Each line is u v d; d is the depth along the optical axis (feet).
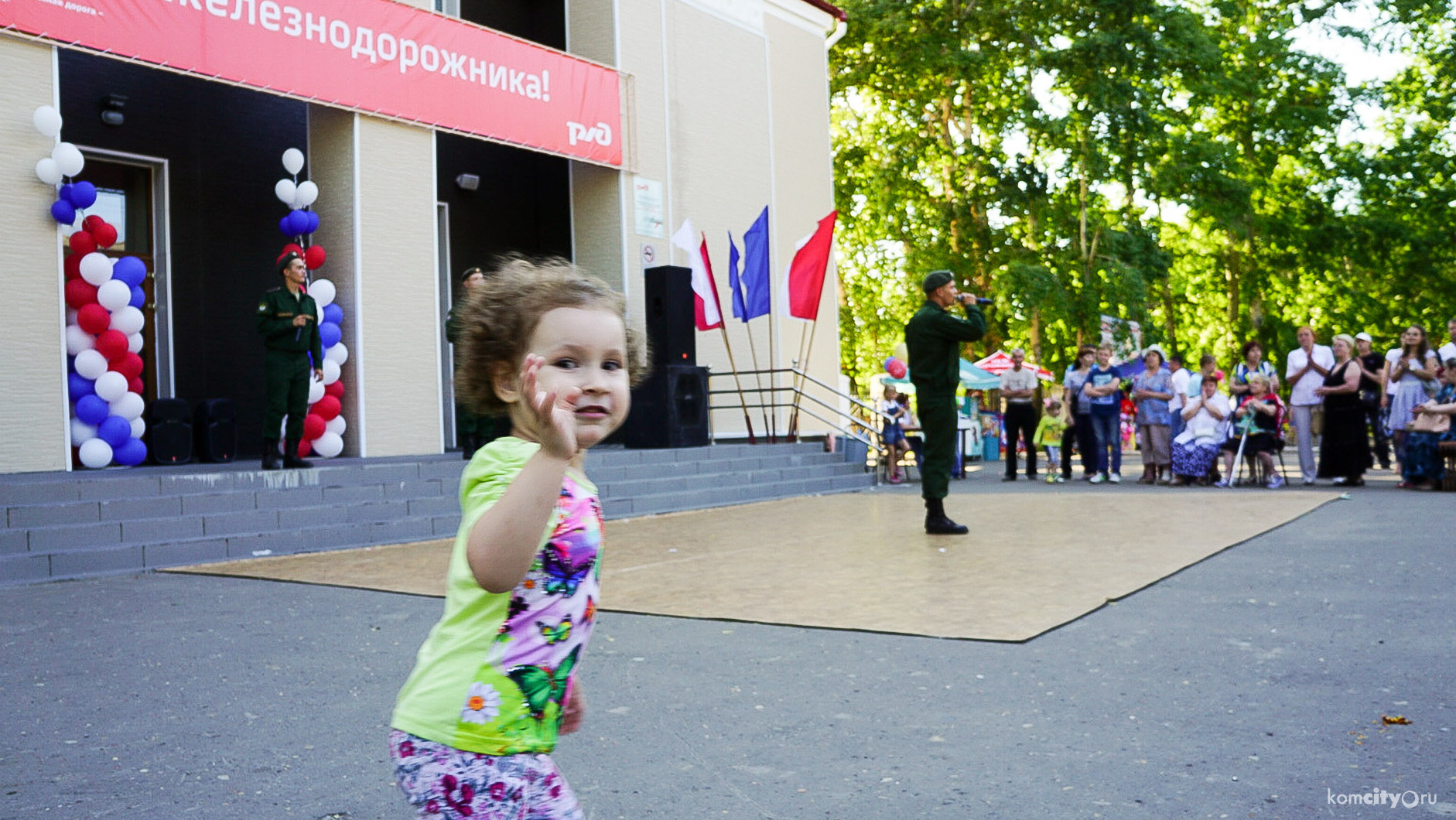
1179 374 45.57
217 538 26.35
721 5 57.41
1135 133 77.10
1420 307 100.78
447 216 52.06
